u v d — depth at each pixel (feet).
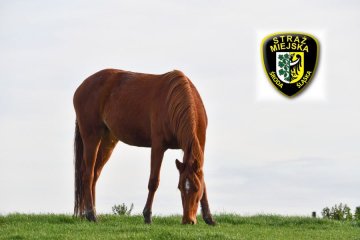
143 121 48.78
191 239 39.91
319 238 44.24
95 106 51.96
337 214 60.39
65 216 52.26
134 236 40.73
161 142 47.11
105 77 52.34
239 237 41.91
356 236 45.44
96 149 52.39
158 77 49.49
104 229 45.09
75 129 53.78
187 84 46.62
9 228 46.06
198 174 43.68
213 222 47.47
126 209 58.49
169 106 46.39
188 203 43.29
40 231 44.32
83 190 51.93
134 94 49.60
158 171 47.06
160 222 50.52
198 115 46.16
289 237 44.19
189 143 44.57
